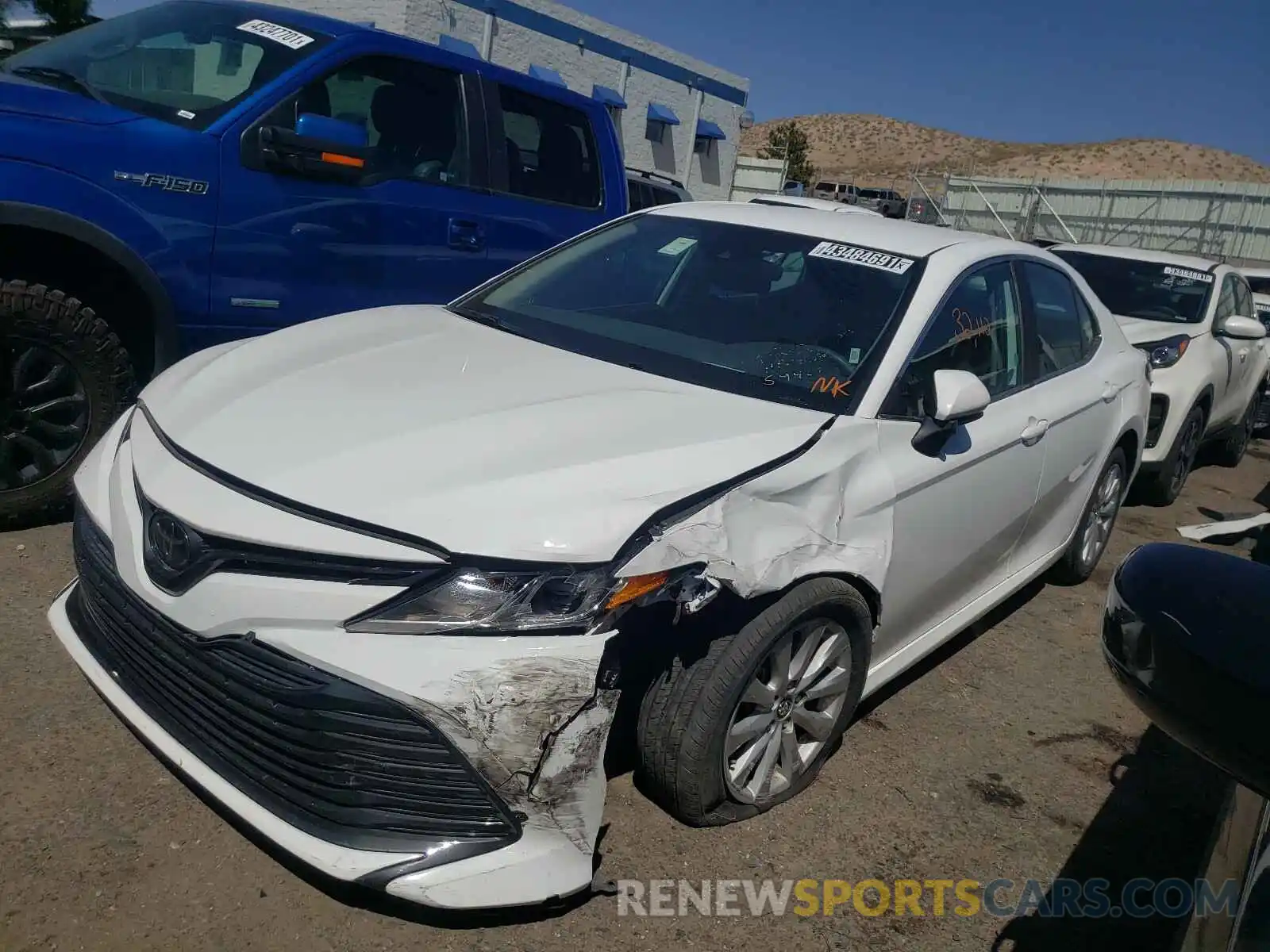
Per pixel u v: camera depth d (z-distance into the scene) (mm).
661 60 22547
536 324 3561
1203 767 3672
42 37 6023
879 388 3098
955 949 2580
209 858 2486
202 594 2289
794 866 2764
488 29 18578
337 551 2207
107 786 2676
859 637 2982
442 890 2186
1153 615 1492
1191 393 6949
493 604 2188
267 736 2264
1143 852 3113
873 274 3514
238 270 4344
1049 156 96625
